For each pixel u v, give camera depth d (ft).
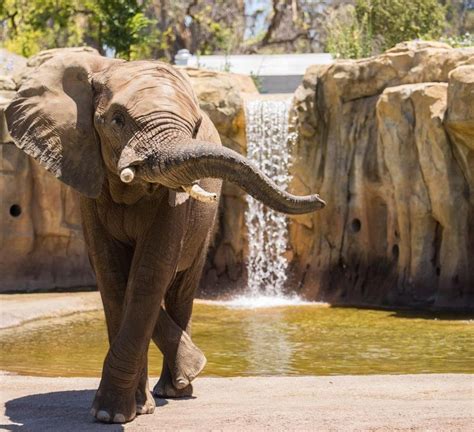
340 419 21.54
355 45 84.74
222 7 138.00
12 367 35.29
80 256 63.10
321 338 43.29
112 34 99.30
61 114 22.30
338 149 61.31
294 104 62.59
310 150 62.54
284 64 93.35
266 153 63.82
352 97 60.59
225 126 63.31
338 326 47.57
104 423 21.71
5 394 25.57
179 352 25.04
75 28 107.45
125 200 22.38
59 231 62.13
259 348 40.37
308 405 23.58
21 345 41.19
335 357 37.76
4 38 113.29
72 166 22.16
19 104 22.61
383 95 56.39
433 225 55.57
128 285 22.39
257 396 25.18
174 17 131.13
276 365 35.86
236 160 18.81
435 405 23.13
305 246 62.90
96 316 51.08
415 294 55.72
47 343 41.75
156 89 21.16
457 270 54.08
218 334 44.86
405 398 24.32
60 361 37.01
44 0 104.63
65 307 52.01
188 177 19.47
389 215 58.08
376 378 27.53
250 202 64.13
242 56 94.43
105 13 99.35
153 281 22.07
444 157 53.78
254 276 63.98
